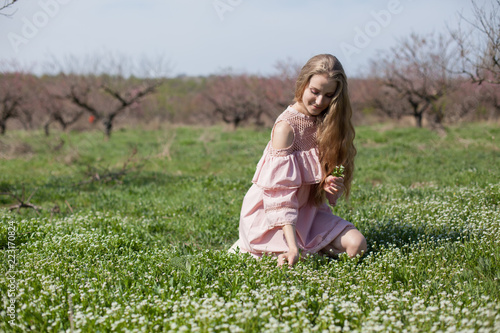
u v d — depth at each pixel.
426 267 3.53
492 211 4.95
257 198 3.79
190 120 44.81
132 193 8.39
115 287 3.25
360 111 32.81
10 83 28.83
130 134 28.00
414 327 2.39
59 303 2.92
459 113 25.41
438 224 4.64
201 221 5.93
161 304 2.78
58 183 9.84
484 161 10.65
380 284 3.20
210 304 2.74
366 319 2.58
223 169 12.24
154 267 3.60
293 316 2.59
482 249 3.82
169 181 9.69
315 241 3.78
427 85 21.27
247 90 33.50
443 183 8.05
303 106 3.62
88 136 25.56
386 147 15.59
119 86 28.17
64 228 4.99
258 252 3.80
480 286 3.12
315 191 3.78
